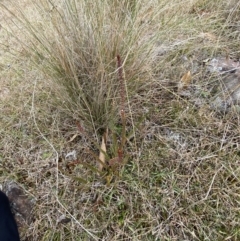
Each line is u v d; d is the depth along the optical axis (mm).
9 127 1384
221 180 1154
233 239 1056
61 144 1294
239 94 1321
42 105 1385
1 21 1829
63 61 1232
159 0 1469
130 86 1291
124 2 1437
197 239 1066
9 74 1526
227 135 1248
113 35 1239
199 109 1318
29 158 1289
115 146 1153
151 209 1126
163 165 1208
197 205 1118
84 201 1165
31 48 1322
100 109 1256
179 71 1413
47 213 1151
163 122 1303
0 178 1253
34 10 1551
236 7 1538
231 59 1470
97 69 1228
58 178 1214
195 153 1218
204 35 1384
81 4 1327
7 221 1053
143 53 1286
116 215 1128
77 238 1107
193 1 1578
